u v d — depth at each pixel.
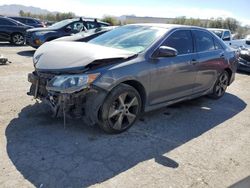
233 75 6.82
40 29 12.24
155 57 4.48
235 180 3.35
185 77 5.12
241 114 5.69
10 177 3.09
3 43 16.00
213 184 3.24
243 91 7.68
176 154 3.84
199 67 5.43
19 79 7.00
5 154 3.52
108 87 3.89
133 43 4.73
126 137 4.20
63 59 4.02
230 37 14.96
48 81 3.97
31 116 4.67
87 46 4.46
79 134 4.16
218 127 4.91
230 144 4.28
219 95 6.57
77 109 3.90
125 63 4.11
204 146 4.14
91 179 3.16
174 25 5.30
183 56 5.04
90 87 3.78
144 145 4.02
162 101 4.85
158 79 4.55
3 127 4.23
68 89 3.72
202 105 6.07
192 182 3.25
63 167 3.34
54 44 4.68
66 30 12.36
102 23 13.49
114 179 3.19
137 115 4.45
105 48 4.43
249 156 3.96
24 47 14.63
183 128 4.73
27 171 3.22
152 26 5.20
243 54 10.25
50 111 4.91
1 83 6.49
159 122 4.90
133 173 3.33
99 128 4.38
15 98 5.48
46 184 3.03
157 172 3.38
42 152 3.62
